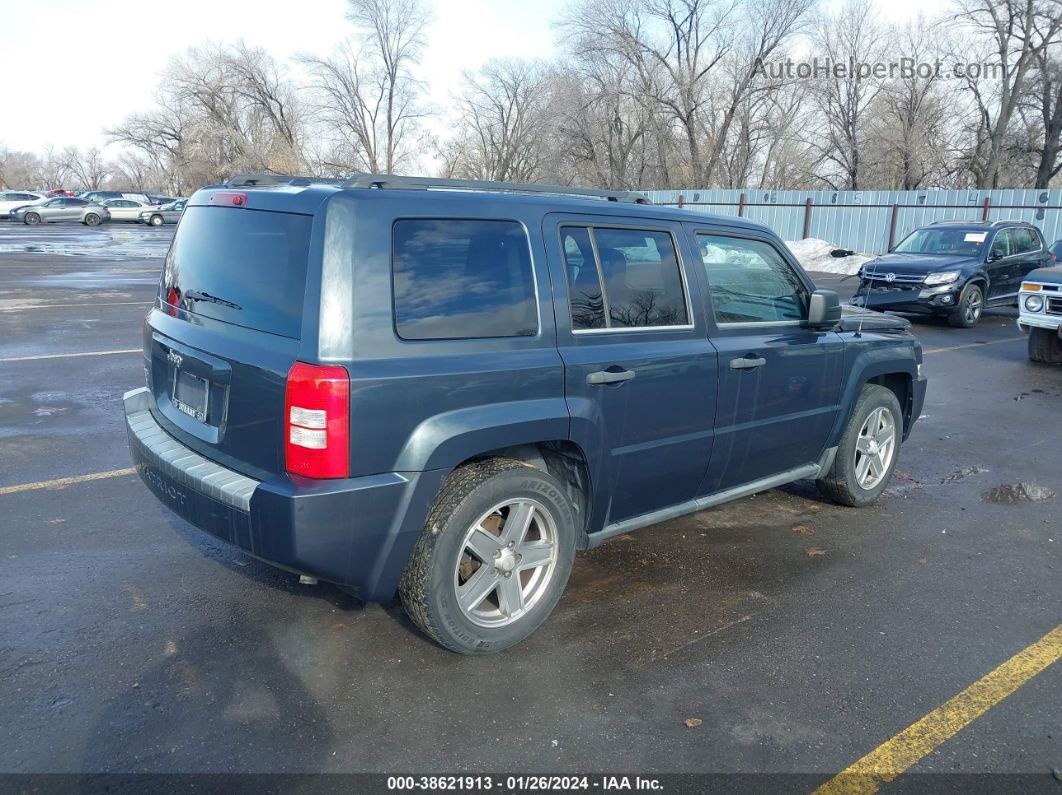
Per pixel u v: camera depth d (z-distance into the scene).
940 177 42.88
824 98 42.91
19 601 3.79
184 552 4.38
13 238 32.78
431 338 3.08
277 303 3.04
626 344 3.71
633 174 47.38
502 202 3.39
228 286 3.30
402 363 2.98
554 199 3.60
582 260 3.62
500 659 3.42
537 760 2.79
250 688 3.17
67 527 4.66
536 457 3.64
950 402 8.54
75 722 2.93
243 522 2.99
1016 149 38.59
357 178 3.16
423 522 3.10
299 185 3.34
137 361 9.34
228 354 3.14
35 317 12.54
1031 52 36.09
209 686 3.17
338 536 2.93
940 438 7.14
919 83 40.62
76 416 6.98
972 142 41.22
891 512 5.31
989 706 3.16
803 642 3.61
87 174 115.69
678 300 4.00
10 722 2.92
